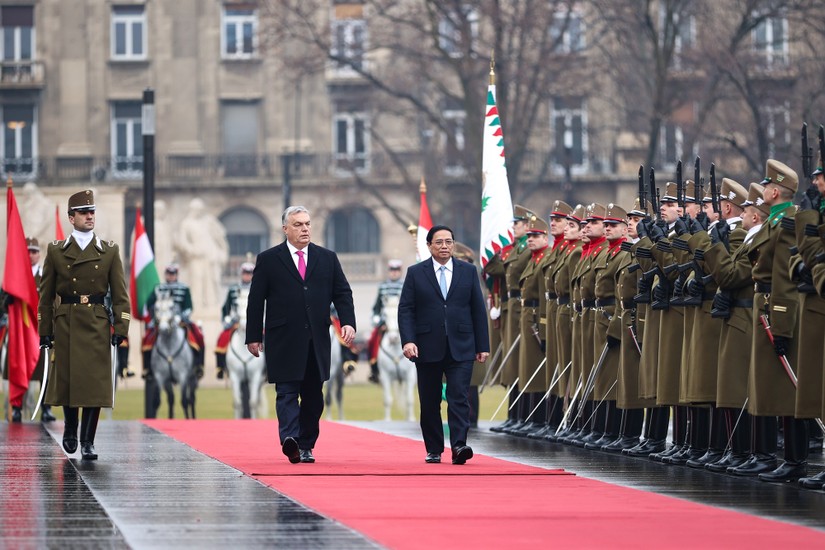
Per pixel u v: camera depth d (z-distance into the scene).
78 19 157.62
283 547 21.45
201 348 70.44
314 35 121.25
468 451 35.03
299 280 35.91
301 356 35.50
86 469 33.94
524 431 47.16
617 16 109.38
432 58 119.81
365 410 87.38
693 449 36.00
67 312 36.19
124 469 33.91
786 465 31.78
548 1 115.62
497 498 27.66
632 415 40.31
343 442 43.66
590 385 41.31
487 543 21.84
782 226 30.69
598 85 120.56
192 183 155.88
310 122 157.12
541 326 46.47
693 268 34.78
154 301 69.75
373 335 70.75
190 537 22.44
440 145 140.62
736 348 33.22
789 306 30.67
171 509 25.84
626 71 119.69
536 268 46.72
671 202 37.91
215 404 94.81
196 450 39.88
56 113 157.38
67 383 36.06
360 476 31.92
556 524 23.98
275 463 35.38
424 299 35.59
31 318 52.19
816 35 114.69
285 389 35.47
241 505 26.38
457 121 129.38
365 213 157.62
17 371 51.91
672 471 34.06
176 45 157.62
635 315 39.50
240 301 67.81
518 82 115.62
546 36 114.94
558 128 139.88
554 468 34.50
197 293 119.69
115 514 25.19
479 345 35.94
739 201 34.91
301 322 35.72
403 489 29.16
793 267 30.33
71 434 37.19
